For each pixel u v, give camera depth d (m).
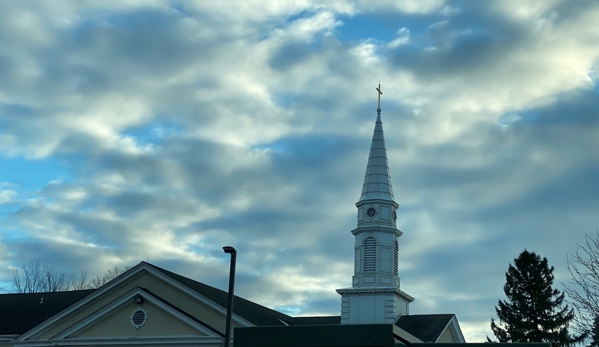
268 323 40.19
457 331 49.44
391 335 17.52
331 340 17.91
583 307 30.55
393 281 48.50
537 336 61.88
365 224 49.38
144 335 37.09
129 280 39.06
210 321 37.09
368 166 51.44
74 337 38.19
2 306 49.44
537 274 63.94
